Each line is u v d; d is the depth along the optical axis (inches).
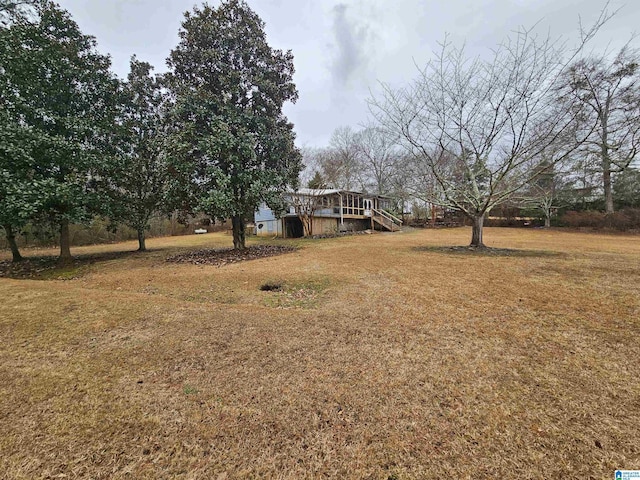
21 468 57.5
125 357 102.5
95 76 370.9
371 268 258.5
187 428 68.3
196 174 366.9
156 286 222.4
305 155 1037.2
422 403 76.2
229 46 379.9
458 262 278.7
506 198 372.5
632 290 171.9
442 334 119.5
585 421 68.6
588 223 764.6
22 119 314.8
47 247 648.4
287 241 602.2
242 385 85.4
